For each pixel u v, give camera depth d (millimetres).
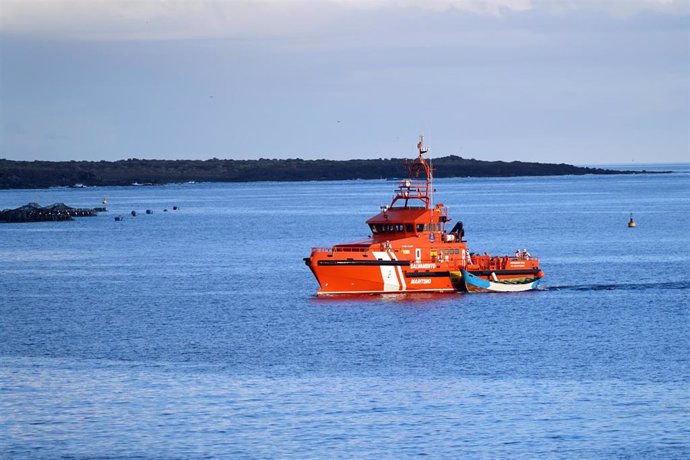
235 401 194500
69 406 192625
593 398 193625
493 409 187750
